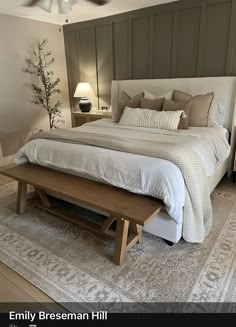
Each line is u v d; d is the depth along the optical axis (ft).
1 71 12.40
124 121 10.40
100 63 14.16
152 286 5.09
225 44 10.23
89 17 13.11
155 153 6.17
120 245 5.61
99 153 6.66
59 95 15.65
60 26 14.70
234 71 10.27
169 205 5.40
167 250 6.18
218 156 8.18
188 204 5.90
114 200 5.67
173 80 11.19
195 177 6.02
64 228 7.21
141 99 10.80
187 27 10.89
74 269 5.60
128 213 5.12
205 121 9.71
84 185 6.53
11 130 13.48
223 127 10.24
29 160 8.22
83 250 6.23
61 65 15.37
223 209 8.07
